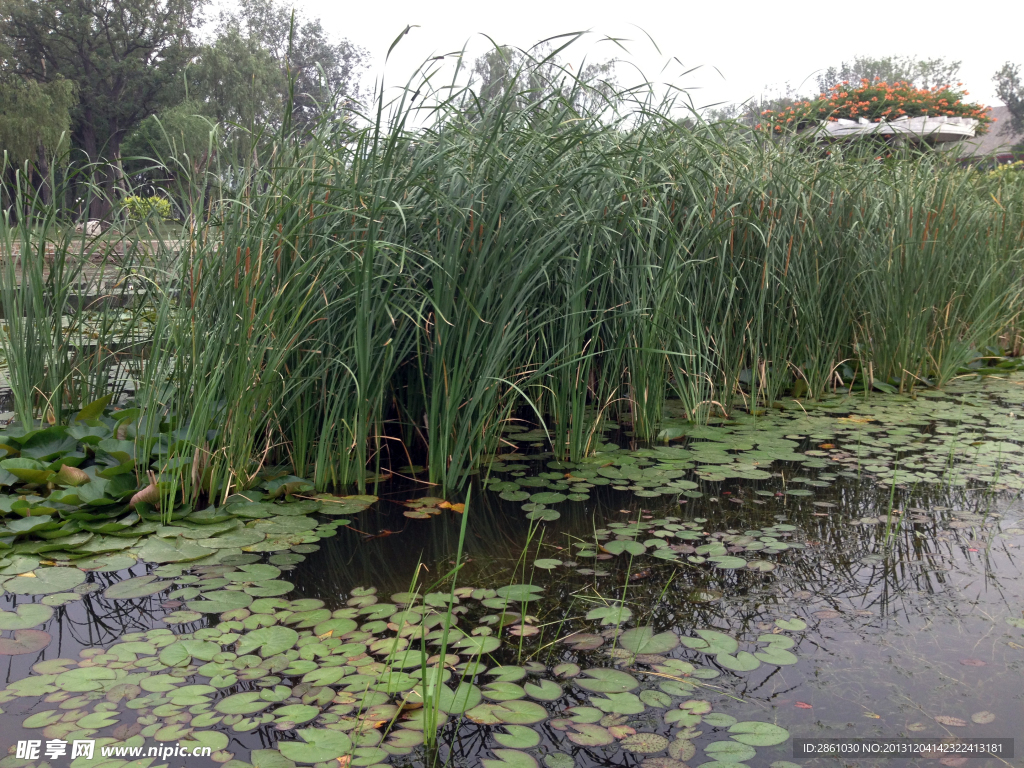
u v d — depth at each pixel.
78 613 1.65
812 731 1.23
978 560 1.93
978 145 4.64
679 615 1.65
